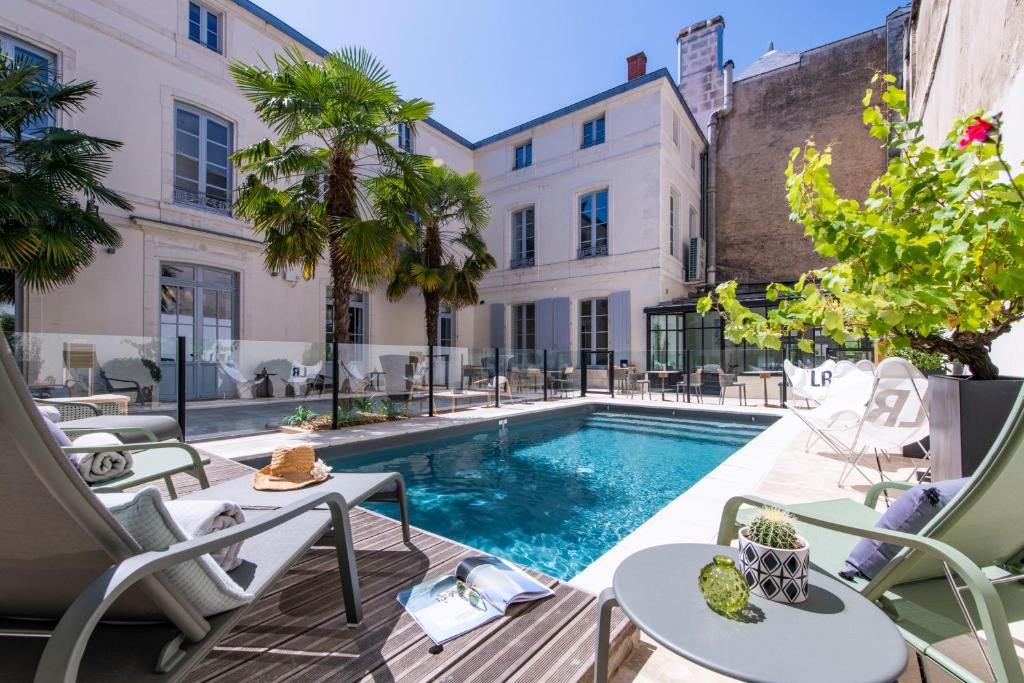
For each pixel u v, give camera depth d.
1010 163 3.09
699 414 8.26
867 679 0.71
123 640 0.99
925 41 7.40
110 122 7.82
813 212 2.04
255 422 6.19
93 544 0.87
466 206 11.40
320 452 5.10
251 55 9.80
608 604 1.14
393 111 7.16
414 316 13.57
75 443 2.29
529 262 15.05
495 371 9.13
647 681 1.48
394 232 7.14
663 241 12.69
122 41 7.98
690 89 15.84
